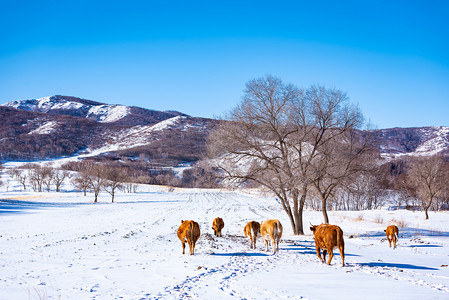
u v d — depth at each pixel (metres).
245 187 27.12
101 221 41.75
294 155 26.31
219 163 26.16
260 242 22.47
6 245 20.95
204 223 38.34
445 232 27.94
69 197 112.19
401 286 8.46
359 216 43.31
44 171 142.25
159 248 18.34
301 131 25.64
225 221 42.53
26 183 160.12
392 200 87.06
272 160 26.20
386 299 7.08
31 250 18.05
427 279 9.66
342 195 59.31
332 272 10.60
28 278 9.74
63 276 10.12
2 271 11.06
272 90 25.33
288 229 31.92
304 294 7.61
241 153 25.83
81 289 8.27
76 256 15.25
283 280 9.27
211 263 12.45
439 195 60.91
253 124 25.78
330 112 25.28
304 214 48.09
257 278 9.58
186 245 19.70
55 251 17.41
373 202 84.25
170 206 77.62
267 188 27.61
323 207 27.19
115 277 9.94
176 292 7.91
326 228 12.41
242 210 64.00
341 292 7.79
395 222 35.47
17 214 54.97
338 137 26.38
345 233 28.12
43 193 127.06
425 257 15.27
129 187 151.75
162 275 10.21
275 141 26.06
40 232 30.20
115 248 18.50
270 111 25.23
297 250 17.75
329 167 25.59
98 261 13.49
